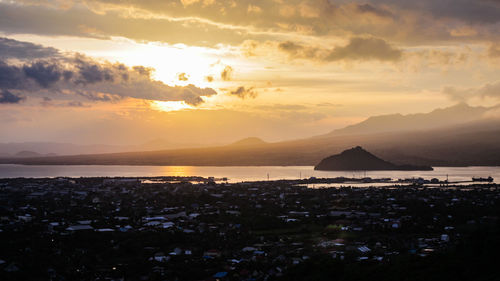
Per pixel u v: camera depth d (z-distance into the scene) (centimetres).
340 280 17688
